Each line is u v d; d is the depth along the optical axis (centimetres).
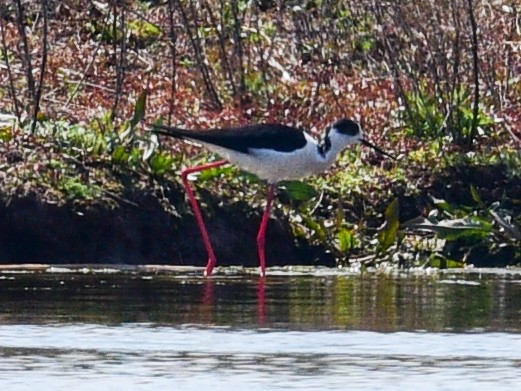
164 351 1068
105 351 1066
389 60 2062
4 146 1753
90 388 947
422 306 1307
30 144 1769
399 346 1097
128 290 1407
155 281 1496
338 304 1318
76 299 1326
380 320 1216
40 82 1859
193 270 1638
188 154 1862
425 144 1939
